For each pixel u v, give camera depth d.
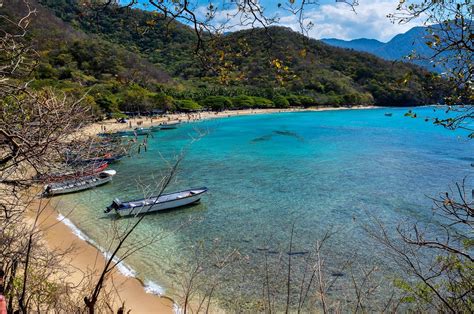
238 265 14.75
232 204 24.38
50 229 18.97
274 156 43.88
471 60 4.40
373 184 29.47
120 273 14.59
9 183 4.68
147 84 86.38
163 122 78.00
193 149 49.22
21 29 5.06
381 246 16.58
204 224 20.55
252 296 12.37
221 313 11.47
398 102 148.12
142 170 35.12
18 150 4.20
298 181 30.81
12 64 4.75
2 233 4.77
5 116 4.51
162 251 16.83
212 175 33.38
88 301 3.05
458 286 5.45
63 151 4.73
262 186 29.17
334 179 31.47
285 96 138.00
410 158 41.97
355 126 83.06
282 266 14.82
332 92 146.00
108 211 22.00
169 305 12.21
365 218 21.08
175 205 23.20
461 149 48.81
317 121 96.25
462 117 4.66
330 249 16.58
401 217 20.91
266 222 20.78
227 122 91.81
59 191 25.97
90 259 15.77
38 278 6.34
